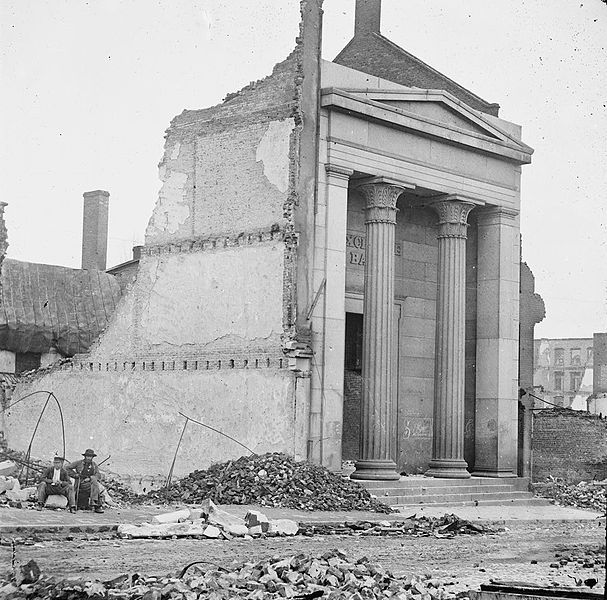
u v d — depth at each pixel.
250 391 33.62
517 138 41.00
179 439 35.28
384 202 35.25
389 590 15.35
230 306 34.53
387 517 28.55
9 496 25.11
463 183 38.09
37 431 39.84
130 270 51.41
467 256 40.59
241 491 29.34
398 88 36.06
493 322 39.53
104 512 24.86
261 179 34.22
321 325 33.28
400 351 39.31
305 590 14.62
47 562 17.56
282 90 33.97
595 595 13.31
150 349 36.66
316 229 33.53
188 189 36.28
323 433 32.94
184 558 18.69
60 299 46.38
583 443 45.66
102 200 53.94
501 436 38.97
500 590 13.88
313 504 29.11
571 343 97.75
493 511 33.88
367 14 44.75
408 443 39.22
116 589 14.48
